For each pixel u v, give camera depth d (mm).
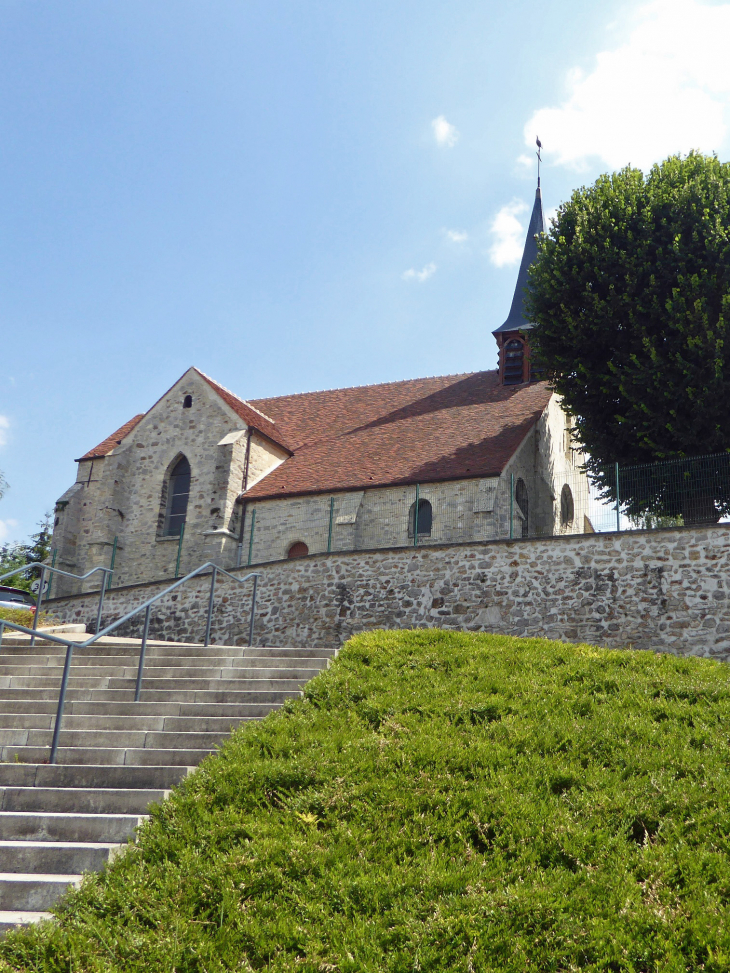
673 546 18312
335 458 30000
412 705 11172
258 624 22516
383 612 20906
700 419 22109
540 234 26828
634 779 9102
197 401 32000
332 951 6684
